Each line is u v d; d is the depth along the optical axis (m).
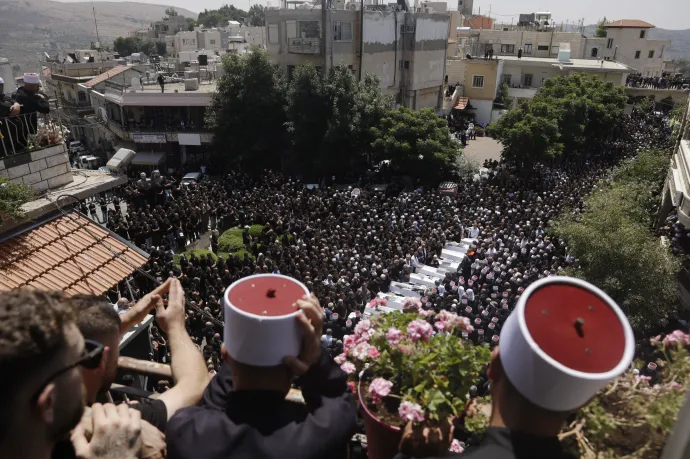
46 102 11.66
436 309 17.72
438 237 23.59
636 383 2.13
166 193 31.62
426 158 33.19
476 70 55.72
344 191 31.27
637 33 60.66
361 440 3.31
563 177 34.25
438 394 2.45
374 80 38.22
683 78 51.06
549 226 23.69
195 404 2.54
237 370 2.17
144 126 41.75
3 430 1.53
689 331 2.26
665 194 17.03
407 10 44.91
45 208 10.89
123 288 14.97
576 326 1.84
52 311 1.66
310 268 20.78
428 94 49.59
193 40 89.19
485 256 22.34
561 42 63.06
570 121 37.62
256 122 38.00
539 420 1.84
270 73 37.44
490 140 51.75
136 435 1.92
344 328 17.17
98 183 12.17
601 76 52.72
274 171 38.34
